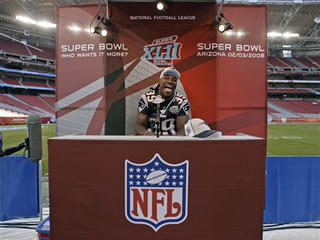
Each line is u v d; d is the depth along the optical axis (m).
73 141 1.52
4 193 2.93
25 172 2.98
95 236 1.55
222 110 3.10
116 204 1.54
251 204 1.52
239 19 3.05
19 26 24.64
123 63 3.08
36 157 1.91
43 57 29.69
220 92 3.09
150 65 3.06
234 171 1.51
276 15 22.70
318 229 2.71
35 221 2.91
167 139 1.53
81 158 1.52
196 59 3.05
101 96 3.13
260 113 3.11
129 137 1.65
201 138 1.58
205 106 3.09
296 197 2.90
